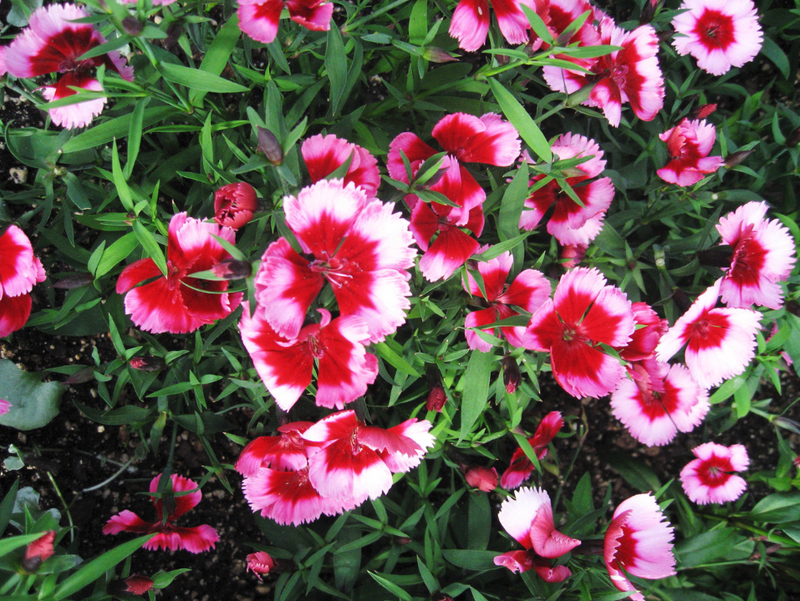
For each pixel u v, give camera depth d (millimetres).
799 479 320
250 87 258
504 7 234
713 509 335
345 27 245
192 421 271
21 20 275
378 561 280
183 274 230
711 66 295
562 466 334
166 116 240
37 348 292
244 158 230
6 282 248
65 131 256
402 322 212
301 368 216
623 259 280
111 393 300
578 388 236
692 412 296
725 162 284
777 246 268
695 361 267
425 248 235
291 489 248
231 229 230
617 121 252
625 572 251
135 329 288
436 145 280
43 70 233
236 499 308
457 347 268
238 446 307
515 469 290
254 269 206
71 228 256
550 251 284
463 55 325
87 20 200
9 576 205
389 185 235
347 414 219
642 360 263
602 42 259
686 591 307
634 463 334
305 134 275
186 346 283
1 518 223
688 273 271
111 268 255
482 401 248
